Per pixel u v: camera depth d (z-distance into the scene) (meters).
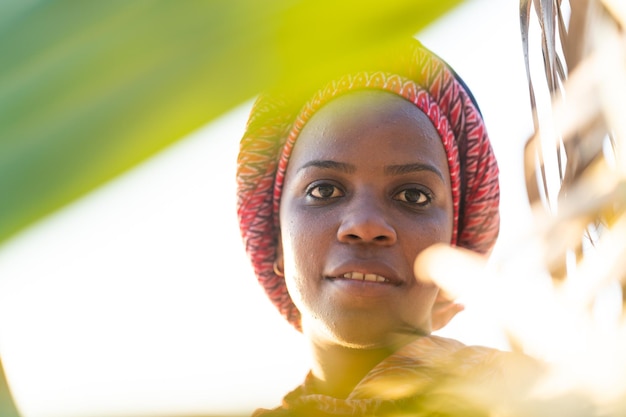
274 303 1.78
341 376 1.41
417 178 1.46
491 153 1.68
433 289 1.41
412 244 1.40
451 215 1.53
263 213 1.73
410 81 1.53
